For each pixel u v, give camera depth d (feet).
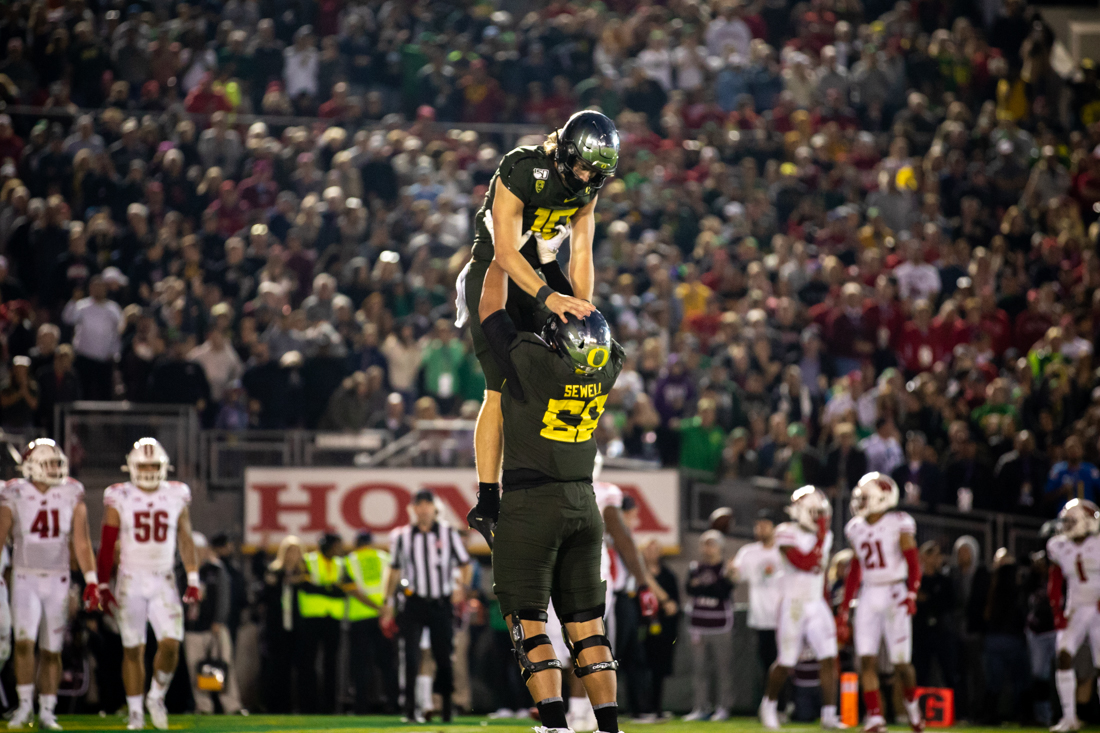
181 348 159.12
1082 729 136.46
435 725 116.78
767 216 211.61
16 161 192.75
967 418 173.27
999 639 147.02
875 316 184.03
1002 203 227.61
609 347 59.41
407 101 228.02
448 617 125.29
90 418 153.28
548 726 59.62
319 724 116.98
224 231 192.13
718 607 144.87
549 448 60.49
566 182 61.46
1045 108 254.88
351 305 180.34
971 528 161.48
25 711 107.34
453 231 193.57
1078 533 130.72
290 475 156.35
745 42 255.70
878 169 227.81
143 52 216.13
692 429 164.76
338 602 141.69
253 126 208.74
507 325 61.00
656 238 203.51
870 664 118.93
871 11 275.39
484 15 246.88
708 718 144.46
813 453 162.91
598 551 62.95
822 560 126.82
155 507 108.78
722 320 183.42
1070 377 181.06
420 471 158.10
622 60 243.40
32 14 210.59
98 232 179.11
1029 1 279.08
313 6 238.27
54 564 108.88
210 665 135.33
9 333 163.73
